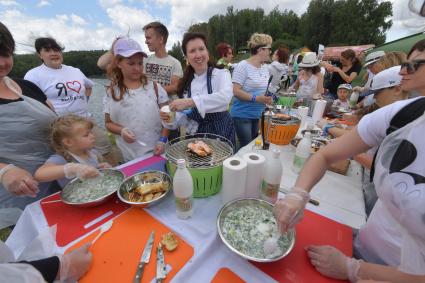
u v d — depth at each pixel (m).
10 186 1.12
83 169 1.20
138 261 0.87
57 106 2.74
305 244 0.96
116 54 1.85
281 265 0.86
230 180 1.09
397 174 0.70
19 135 1.40
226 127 2.08
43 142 1.53
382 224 0.89
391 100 1.43
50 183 1.61
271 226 0.99
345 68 4.91
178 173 1.01
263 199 1.21
